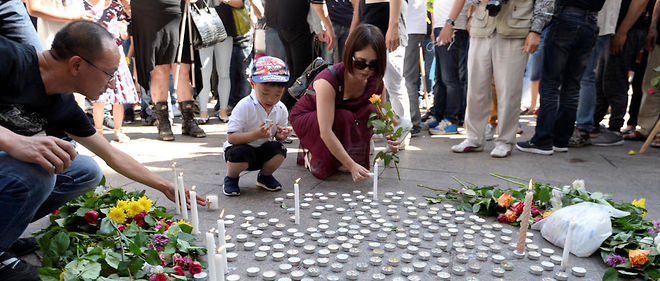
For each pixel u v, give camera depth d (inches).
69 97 84.5
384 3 178.7
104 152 96.8
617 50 211.2
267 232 106.7
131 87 205.0
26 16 117.5
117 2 198.2
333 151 133.1
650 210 124.4
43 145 69.0
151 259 77.9
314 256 94.7
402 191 139.0
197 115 293.0
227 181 134.3
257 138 127.0
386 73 186.7
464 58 255.0
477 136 194.9
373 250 97.7
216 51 257.8
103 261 76.7
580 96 211.2
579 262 94.3
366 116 150.6
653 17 211.9
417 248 97.2
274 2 223.6
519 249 94.8
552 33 180.7
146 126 254.5
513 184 147.9
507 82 180.4
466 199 126.1
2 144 66.7
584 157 188.9
